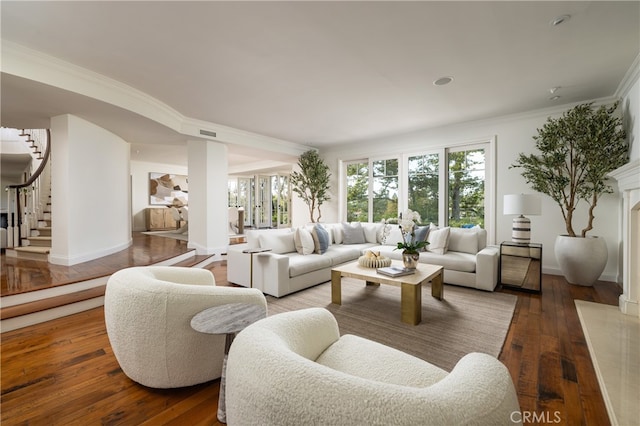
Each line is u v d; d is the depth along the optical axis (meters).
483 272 3.53
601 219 3.95
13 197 4.77
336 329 1.45
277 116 4.63
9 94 3.07
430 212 5.44
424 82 3.33
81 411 1.51
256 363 0.77
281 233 4.14
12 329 2.45
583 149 3.57
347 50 2.65
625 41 2.50
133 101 3.62
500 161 4.63
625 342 2.22
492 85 3.42
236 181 11.27
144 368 1.63
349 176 6.75
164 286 1.62
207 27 2.30
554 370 1.87
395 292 3.53
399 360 1.23
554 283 3.83
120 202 5.03
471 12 2.12
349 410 0.63
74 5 2.04
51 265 3.82
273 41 2.50
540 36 2.42
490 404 0.69
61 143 3.79
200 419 1.47
